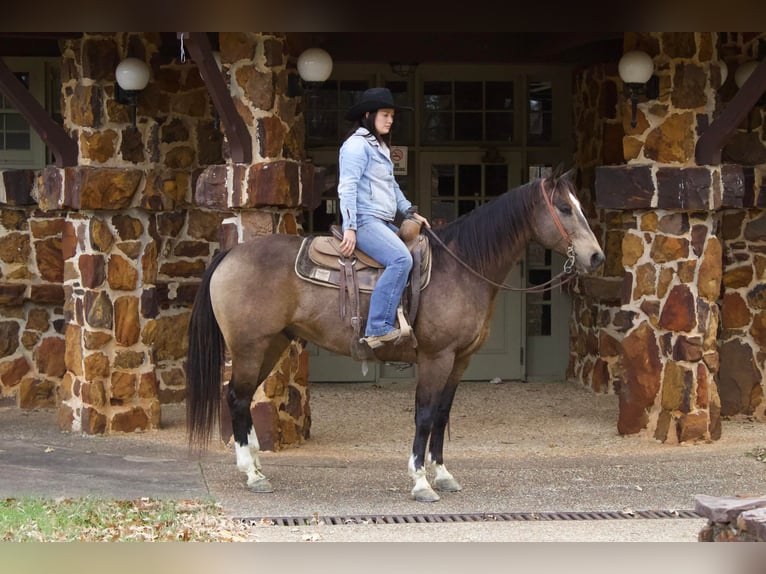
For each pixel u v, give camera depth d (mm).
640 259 7938
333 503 6148
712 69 7715
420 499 6199
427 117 10555
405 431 8453
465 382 10703
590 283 9781
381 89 6098
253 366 6289
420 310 6078
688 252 7809
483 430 8484
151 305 8312
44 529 5352
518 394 10047
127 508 5879
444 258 6188
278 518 5773
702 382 7816
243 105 7316
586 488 6547
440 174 10570
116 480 6609
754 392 8836
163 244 9359
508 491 6465
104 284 8172
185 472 6863
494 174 10617
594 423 8688
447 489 6449
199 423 6301
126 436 8117
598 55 9430
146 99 8195
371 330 5988
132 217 8227
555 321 10852
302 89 7695
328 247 6172
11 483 6469
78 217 8227
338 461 7266
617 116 9508
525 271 10711
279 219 7500
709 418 7848
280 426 7672
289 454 7480
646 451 7586
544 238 6176
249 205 7262
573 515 5906
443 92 10539
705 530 4758
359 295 6082
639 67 7562
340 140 10445
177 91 9328
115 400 8227
